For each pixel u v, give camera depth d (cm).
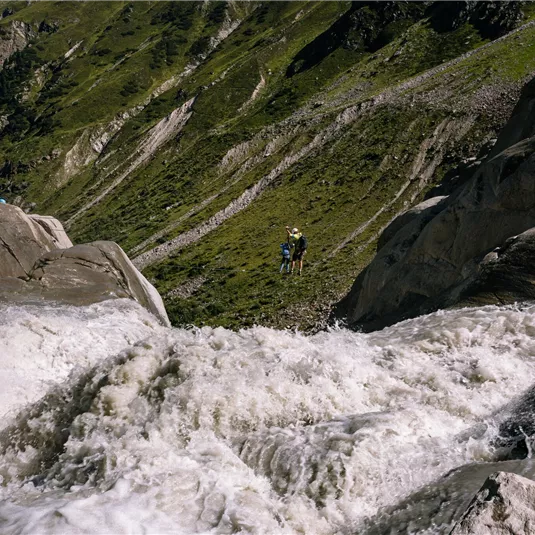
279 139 9250
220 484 548
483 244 1376
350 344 902
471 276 1214
